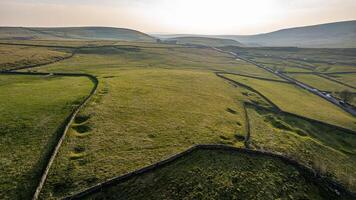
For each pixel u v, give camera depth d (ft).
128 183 97.96
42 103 161.27
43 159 104.01
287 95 293.43
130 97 190.29
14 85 206.18
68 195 87.61
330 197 114.83
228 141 142.51
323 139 183.21
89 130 131.44
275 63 613.11
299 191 113.19
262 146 146.72
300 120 211.20
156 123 149.89
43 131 125.18
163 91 220.43
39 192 87.10
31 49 425.28
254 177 114.52
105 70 311.88
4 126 125.80
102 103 168.76
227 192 102.73
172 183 102.22
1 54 341.21
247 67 519.19
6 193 85.30
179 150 123.24
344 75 489.67
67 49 479.82
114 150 116.57
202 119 167.43
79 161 105.70
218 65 508.12
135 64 406.21
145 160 112.27
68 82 225.56
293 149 150.71
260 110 222.89
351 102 308.40
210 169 114.21
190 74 328.29
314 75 476.13
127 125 142.10
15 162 100.48
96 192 91.66
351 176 137.49
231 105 214.48
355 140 188.44
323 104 285.43
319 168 135.23
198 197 97.45
